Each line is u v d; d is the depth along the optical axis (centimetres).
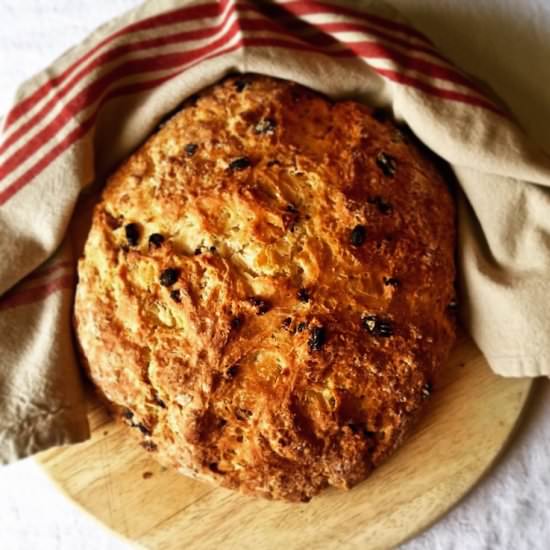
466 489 35
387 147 36
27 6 46
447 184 38
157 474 37
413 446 36
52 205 37
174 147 36
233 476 34
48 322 36
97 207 36
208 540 36
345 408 33
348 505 36
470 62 41
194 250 34
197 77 37
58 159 37
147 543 36
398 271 34
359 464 33
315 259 33
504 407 36
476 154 35
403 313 34
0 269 36
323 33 38
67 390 35
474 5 42
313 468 33
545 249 35
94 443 37
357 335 33
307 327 33
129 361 34
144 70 38
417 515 35
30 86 37
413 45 37
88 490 36
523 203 36
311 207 34
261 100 36
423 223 35
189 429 33
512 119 37
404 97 36
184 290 33
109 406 36
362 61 37
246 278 33
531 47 42
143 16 37
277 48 36
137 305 34
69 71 37
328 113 37
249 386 33
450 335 35
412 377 34
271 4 37
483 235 37
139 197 35
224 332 33
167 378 33
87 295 35
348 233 34
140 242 35
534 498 39
